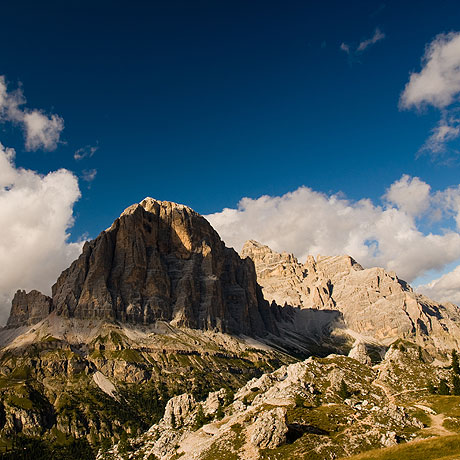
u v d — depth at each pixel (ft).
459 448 326.44
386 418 446.60
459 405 493.36
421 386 633.61
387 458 336.90
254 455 407.03
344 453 385.09
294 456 389.80
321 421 458.91
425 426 444.96
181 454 531.50
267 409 513.04
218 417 640.99
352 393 620.90
